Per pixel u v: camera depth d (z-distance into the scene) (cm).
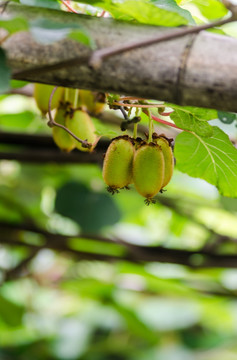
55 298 313
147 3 103
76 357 282
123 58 102
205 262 217
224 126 158
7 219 236
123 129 116
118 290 278
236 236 274
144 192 112
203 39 102
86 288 269
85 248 247
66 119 125
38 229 229
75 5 127
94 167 236
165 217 289
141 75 102
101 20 105
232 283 279
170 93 103
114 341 296
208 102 102
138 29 104
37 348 281
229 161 129
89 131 125
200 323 313
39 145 197
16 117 221
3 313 257
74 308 317
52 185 252
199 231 281
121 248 240
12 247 280
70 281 284
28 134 195
